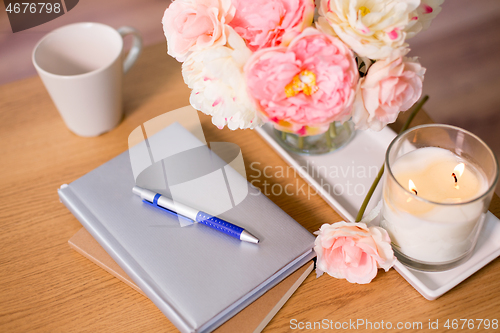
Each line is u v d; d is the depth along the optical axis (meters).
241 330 0.42
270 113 0.37
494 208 0.52
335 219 0.52
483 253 0.47
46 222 0.53
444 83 1.38
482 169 0.43
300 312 0.45
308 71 0.36
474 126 1.27
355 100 0.39
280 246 0.46
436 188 0.43
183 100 0.67
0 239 0.52
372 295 0.46
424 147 0.47
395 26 0.36
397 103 0.40
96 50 0.62
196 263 0.45
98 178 0.54
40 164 0.59
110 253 0.47
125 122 0.64
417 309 0.44
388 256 0.42
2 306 0.46
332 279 0.47
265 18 0.37
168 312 0.42
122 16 1.58
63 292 0.47
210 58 0.37
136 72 0.71
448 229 0.40
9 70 1.38
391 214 0.43
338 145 0.58
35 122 0.65
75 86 0.54
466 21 1.57
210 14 0.38
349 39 0.35
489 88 1.37
